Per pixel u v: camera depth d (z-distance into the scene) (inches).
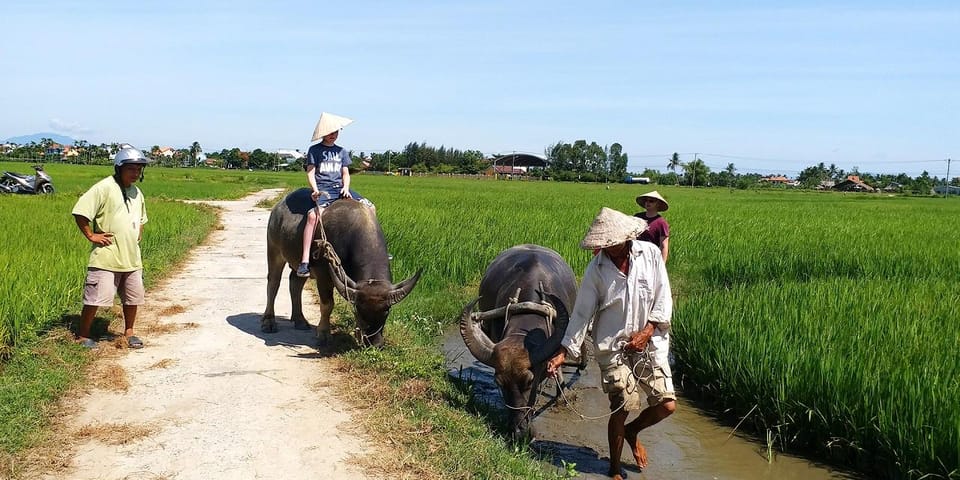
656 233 298.7
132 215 279.6
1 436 190.7
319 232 293.9
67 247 434.0
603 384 198.8
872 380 222.8
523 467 193.8
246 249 572.7
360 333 273.3
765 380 244.7
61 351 263.4
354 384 251.6
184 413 221.8
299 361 279.1
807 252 536.1
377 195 1294.3
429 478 185.0
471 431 214.1
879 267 477.4
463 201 1158.3
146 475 181.6
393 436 209.3
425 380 254.2
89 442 198.2
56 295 307.7
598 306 195.5
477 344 213.6
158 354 278.5
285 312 360.2
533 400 210.8
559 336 206.5
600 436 236.1
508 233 607.8
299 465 190.9
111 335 295.4
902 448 202.7
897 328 282.8
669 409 196.2
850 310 317.7
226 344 297.1
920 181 4109.3
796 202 1722.4
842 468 222.1
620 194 1772.9
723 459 225.3
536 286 237.0
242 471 186.1
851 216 1059.3
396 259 472.7
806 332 277.3
